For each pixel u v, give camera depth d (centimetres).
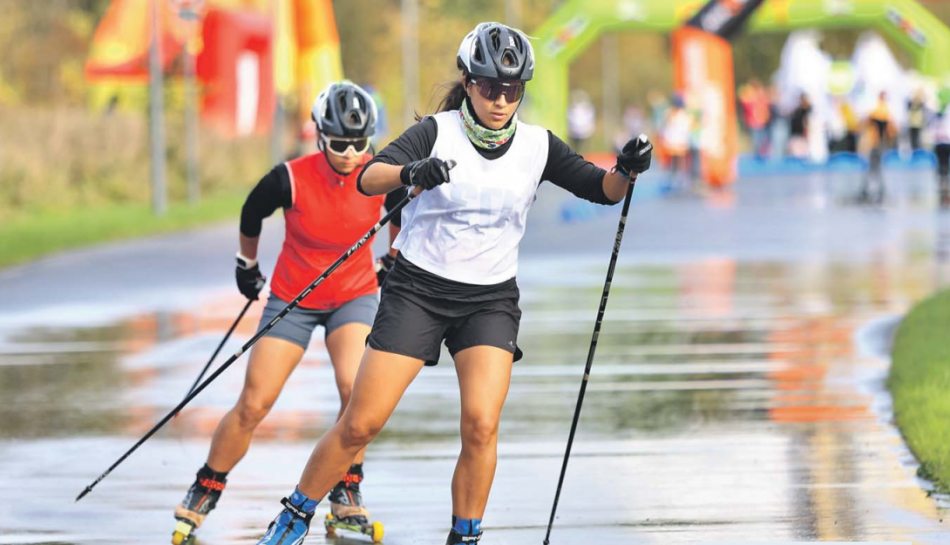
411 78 16300
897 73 13550
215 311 4275
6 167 8506
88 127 9362
